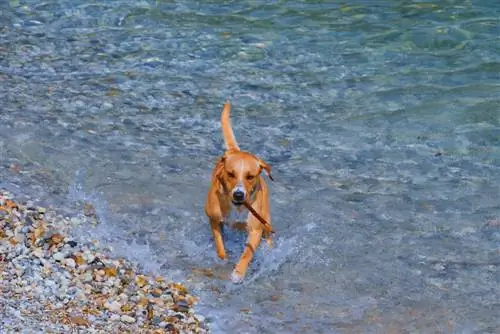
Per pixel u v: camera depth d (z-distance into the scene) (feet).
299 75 52.34
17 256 31.32
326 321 30.71
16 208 35.32
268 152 43.29
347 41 56.90
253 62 53.98
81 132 44.47
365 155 43.29
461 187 40.29
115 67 53.16
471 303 31.89
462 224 37.27
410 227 37.04
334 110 48.11
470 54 54.85
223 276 33.35
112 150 42.70
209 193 34.01
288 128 45.88
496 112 47.60
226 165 32.71
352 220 37.47
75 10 62.08
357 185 40.37
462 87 50.78
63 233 34.32
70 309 28.58
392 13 61.05
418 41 56.65
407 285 33.01
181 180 40.22
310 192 39.58
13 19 60.64
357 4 62.90
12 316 26.89
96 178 39.93
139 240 35.19
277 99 49.32
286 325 30.32
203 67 53.26
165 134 44.83
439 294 32.45
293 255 34.91
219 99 49.19
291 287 32.86
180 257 34.42
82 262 31.99
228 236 35.83
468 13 60.44
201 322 29.96
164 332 28.58
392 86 51.03
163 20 60.18
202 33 57.93
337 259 34.71
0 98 47.93
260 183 33.88
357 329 30.25
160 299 30.89
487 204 38.81
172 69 52.90
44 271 30.73
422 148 44.04
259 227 33.42
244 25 59.26
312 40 57.06
